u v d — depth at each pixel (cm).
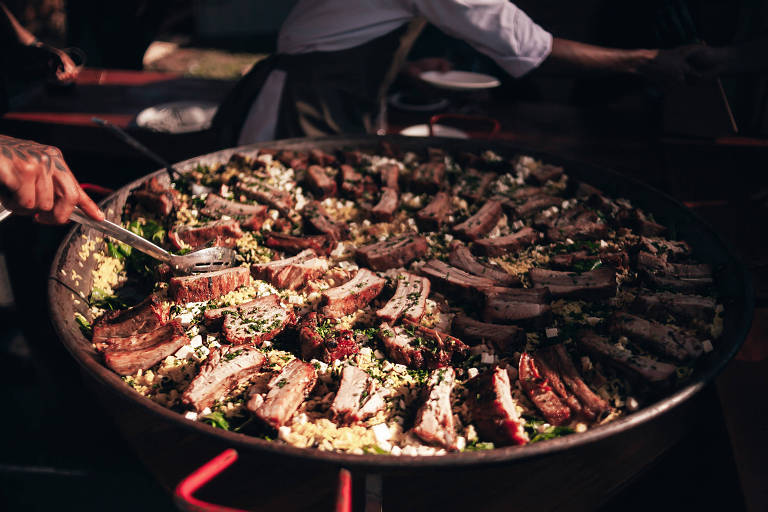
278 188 150
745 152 180
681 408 112
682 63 151
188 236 133
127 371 107
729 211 154
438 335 113
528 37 148
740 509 102
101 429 182
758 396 114
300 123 174
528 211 145
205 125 185
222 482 98
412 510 96
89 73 226
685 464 125
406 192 157
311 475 98
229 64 452
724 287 120
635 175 170
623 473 102
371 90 170
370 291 123
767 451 106
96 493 166
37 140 184
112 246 129
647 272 124
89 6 289
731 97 201
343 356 112
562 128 195
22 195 100
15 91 229
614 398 107
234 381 106
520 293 120
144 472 170
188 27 516
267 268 127
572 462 103
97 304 120
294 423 103
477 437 102
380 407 104
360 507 98
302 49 163
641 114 205
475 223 140
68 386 194
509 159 161
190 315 120
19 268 184
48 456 175
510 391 107
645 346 112
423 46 370
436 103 207
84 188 137
